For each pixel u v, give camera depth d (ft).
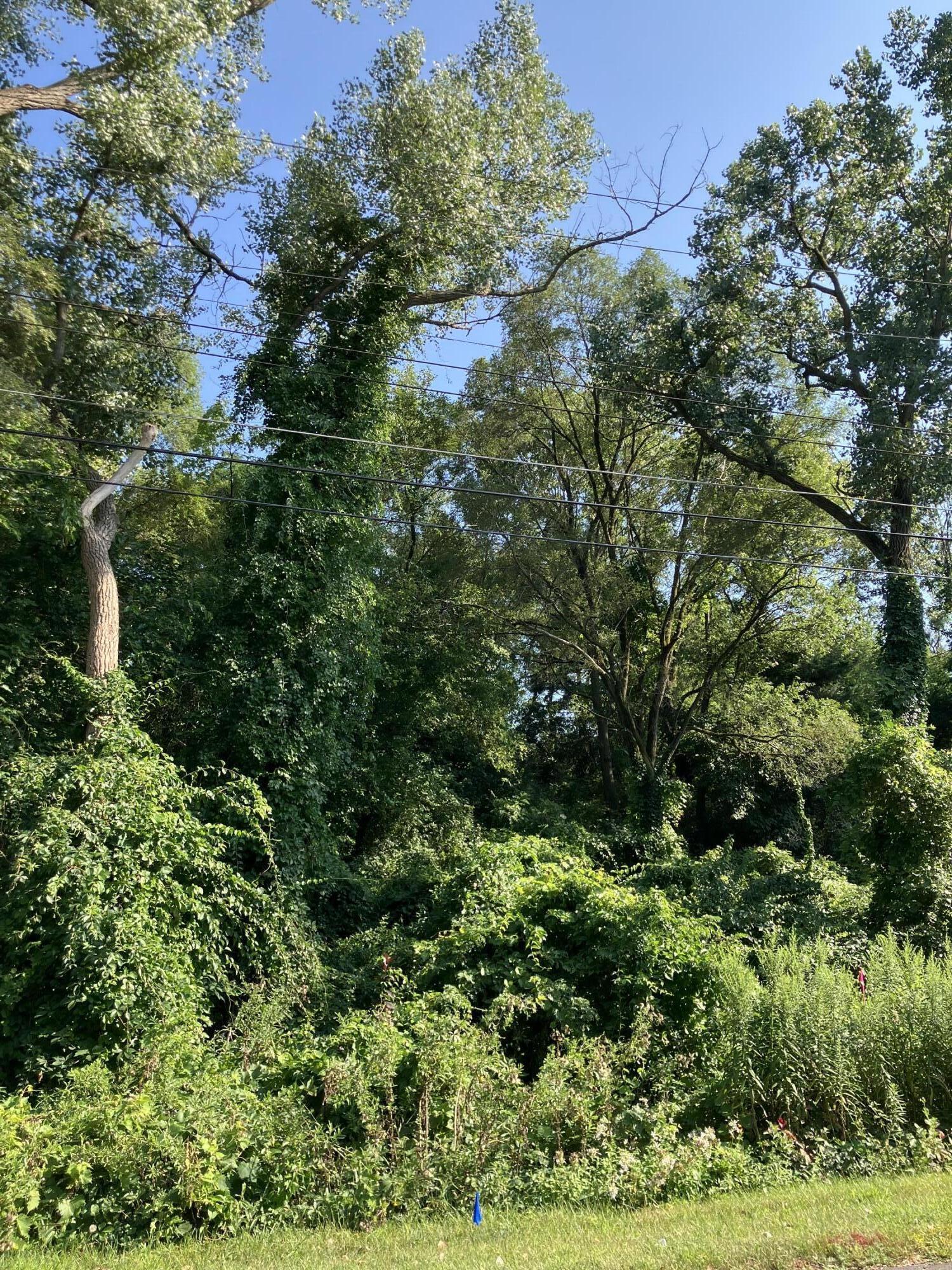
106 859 33.76
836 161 72.90
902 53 72.02
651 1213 20.93
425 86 55.11
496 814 85.25
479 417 87.61
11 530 45.27
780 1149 24.66
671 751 95.20
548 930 36.65
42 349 46.24
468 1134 23.94
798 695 105.29
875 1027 26.78
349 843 75.15
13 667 45.03
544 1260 17.29
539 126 61.26
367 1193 22.29
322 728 54.24
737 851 87.15
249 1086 26.16
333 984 42.34
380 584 85.05
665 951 33.24
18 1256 18.62
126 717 40.19
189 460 64.80
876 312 70.33
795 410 87.04
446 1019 27.58
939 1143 24.17
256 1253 19.34
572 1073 27.04
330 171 56.65
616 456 91.35
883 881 52.47
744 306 73.92
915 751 53.67
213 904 39.50
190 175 46.60
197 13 44.75
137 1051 29.43
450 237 57.77
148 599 56.65
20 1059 30.99
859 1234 17.03
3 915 32.68
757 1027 26.71
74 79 44.39
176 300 55.62
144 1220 20.77
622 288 84.43
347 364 58.80
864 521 73.20
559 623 93.86
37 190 47.29
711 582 91.56
